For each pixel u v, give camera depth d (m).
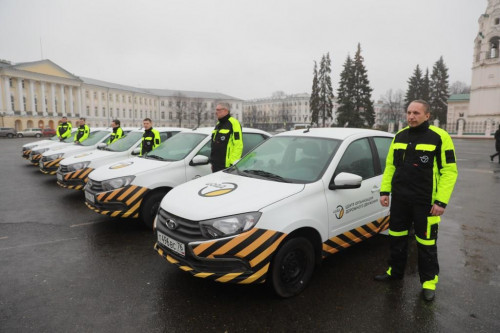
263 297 3.17
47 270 3.73
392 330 2.70
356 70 45.19
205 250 2.83
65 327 2.71
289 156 3.95
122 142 7.80
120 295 3.20
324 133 4.18
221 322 2.79
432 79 57.50
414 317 2.88
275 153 4.11
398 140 3.36
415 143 3.19
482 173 11.26
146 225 5.05
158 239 3.36
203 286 3.38
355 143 4.02
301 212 3.13
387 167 3.51
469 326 2.76
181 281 3.48
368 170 4.09
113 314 2.89
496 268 3.87
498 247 4.53
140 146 7.44
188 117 95.00
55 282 3.46
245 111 136.88
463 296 3.23
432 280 3.16
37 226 5.29
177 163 5.33
